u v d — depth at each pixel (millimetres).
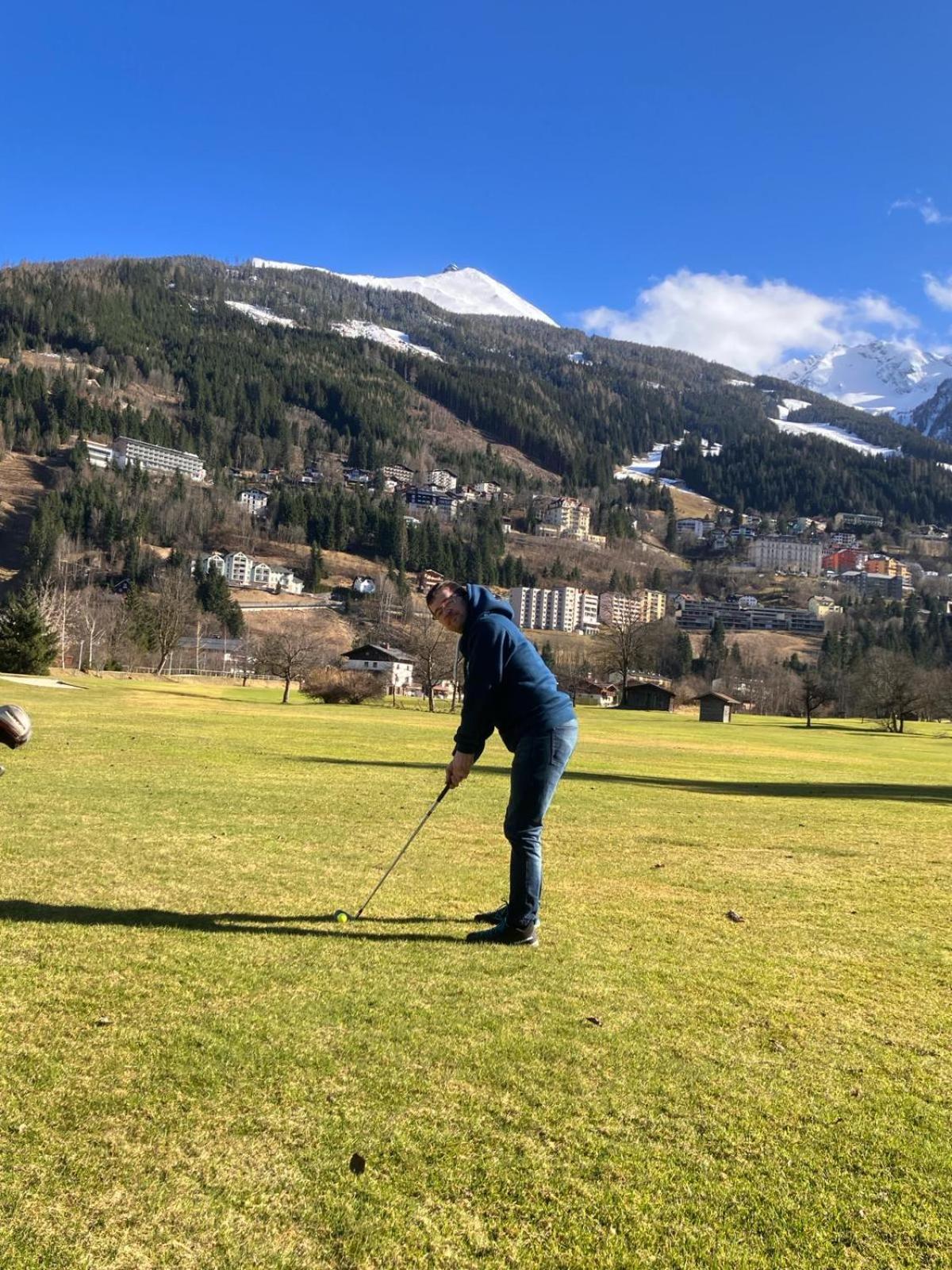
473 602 5520
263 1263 2301
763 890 6926
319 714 40906
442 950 4863
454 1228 2465
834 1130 3078
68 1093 3074
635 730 49656
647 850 8609
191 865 6648
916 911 6391
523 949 4973
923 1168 2857
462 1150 2838
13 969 4199
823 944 5379
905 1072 3562
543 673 5320
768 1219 2564
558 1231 2473
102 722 23688
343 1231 2432
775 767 25219
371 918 5469
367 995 4105
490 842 8336
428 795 11883
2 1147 2740
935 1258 2424
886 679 73562
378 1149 2826
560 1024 3881
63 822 8219
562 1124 3027
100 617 81438
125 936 4797
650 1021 3973
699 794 15133
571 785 15227
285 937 4949
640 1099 3230
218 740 20172
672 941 5297
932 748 47438
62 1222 2414
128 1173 2641
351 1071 3338
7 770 11938
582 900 6281
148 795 10297
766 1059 3625
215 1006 3881
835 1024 4043
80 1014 3734
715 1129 3047
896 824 11859
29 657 52125
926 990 4578
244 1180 2637
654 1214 2564
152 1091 3111
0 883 5777
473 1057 3502
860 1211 2619
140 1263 2281
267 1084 3205
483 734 5414
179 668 93938
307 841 7945
